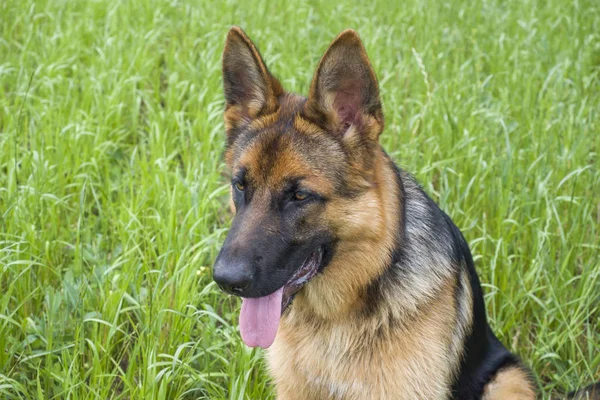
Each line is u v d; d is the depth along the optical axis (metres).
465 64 2.45
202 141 2.17
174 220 1.78
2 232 1.75
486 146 2.06
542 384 1.72
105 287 1.67
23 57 2.47
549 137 2.07
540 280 1.81
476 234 1.90
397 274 1.46
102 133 2.11
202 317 1.70
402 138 2.15
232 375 1.56
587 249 1.86
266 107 1.47
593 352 1.72
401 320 1.46
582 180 1.97
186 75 2.54
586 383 1.68
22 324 1.63
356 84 1.42
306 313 1.50
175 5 3.15
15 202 1.80
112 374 1.54
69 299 1.65
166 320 1.66
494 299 1.77
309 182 1.40
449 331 1.49
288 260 1.40
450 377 1.50
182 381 1.62
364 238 1.43
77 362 1.59
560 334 1.70
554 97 2.26
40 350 1.63
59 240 1.78
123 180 2.02
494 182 1.93
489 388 1.57
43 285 1.74
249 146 1.43
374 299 1.46
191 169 2.00
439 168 2.02
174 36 2.83
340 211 1.41
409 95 2.47
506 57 2.67
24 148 2.03
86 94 2.26
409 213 1.50
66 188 2.01
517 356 1.64
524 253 1.87
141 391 1.51
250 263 1.37
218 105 2.30
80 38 2.72
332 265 1.45
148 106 2.27
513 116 2.28
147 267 1.73
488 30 2.93
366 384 1.49
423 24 2.95
